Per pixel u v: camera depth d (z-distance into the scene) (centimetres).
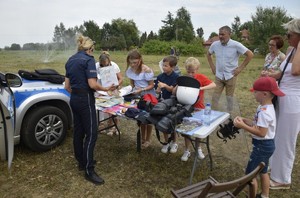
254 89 263
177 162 385
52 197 306
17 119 366
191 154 404
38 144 390
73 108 315
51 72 450
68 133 473
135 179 343
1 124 330
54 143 410
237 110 363
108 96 422
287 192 319
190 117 317
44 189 320
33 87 394
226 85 505
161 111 289
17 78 387
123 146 435
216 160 389
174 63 370
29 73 423
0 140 336
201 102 364
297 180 346
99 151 417
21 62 2111
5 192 313
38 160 383
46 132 398
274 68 423
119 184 332
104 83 420
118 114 344
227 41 485
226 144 383
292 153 306
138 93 405
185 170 364
